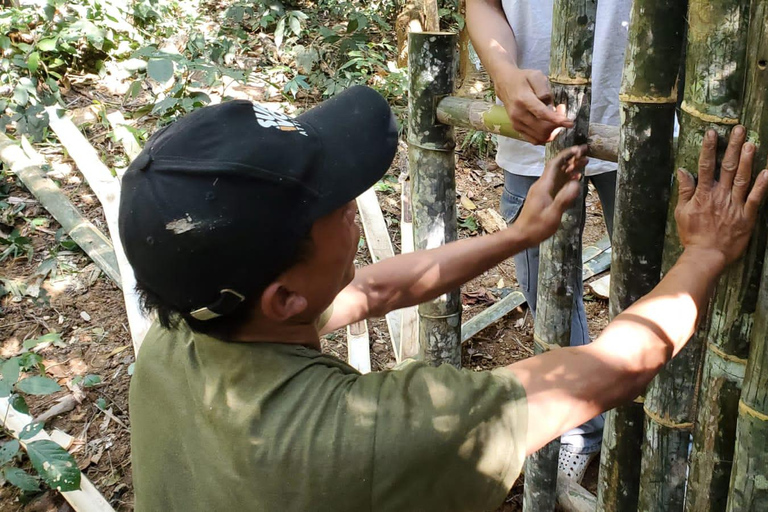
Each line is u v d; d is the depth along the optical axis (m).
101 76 4.34
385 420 0.82
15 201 3.44
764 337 0.93
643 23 1.04
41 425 2.08
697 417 1.11
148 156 0.83
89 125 3.93
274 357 0.87
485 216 3.53
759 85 0.87
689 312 0.92
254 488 0.82
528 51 1.69
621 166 1.14
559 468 2.06
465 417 0.81
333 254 0.87
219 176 0.78
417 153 1.75
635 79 1.07
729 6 0.88
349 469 0.80
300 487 0.81
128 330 2.77
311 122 0.92
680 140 0.99
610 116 1.74
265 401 0.84
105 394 2.49
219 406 0.86
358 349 2.47
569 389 0.85
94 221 3.32
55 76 4.16
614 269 1.21
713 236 0.95
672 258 1.06
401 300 1.27
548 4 1.63
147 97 4.22
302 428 0.82
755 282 0.96
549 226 1.23
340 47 4.51
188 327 0.96
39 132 3.72
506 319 2.95
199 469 0.87
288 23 4.86
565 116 1.26
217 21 4.99
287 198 0.80
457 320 1.92
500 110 1.49
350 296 1.22
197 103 3.76
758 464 0.97
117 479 2.19
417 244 1.86
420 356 2.00
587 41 1.25
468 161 4.06
